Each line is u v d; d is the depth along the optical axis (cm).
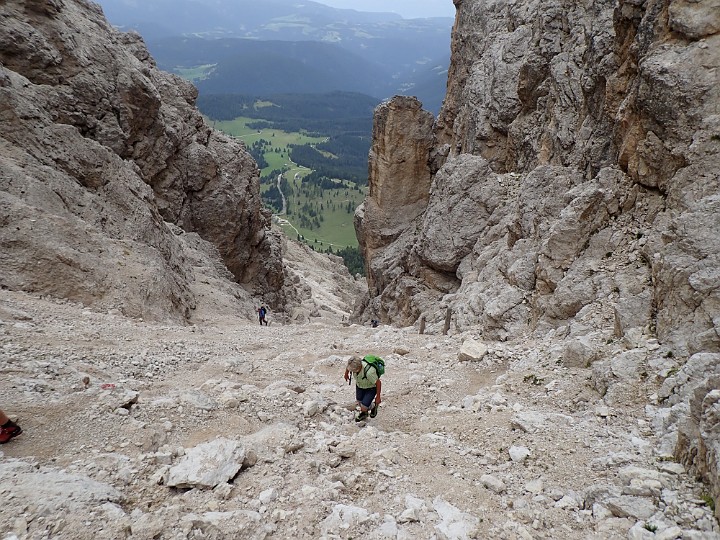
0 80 2456
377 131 5116
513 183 3188
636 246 1485
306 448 886
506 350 1527
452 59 5412
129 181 2892
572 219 1655
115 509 610
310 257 10619
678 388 945
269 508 684
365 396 1084
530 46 3344
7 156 2169
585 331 1352
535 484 765
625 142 1603
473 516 675
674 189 1355
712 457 643
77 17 3559
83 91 3200
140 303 2025
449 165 3631
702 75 1352
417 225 4544
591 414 1018
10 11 2884
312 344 1883
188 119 4666
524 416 1012
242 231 4894
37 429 789
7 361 1025
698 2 1409
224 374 1319
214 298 3038
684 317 1073
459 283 3266
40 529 555
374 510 702
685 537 577
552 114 2722
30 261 1775
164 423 902
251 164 5288
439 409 1174
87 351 1273
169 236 3241
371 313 4562
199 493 702
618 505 668
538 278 1730
